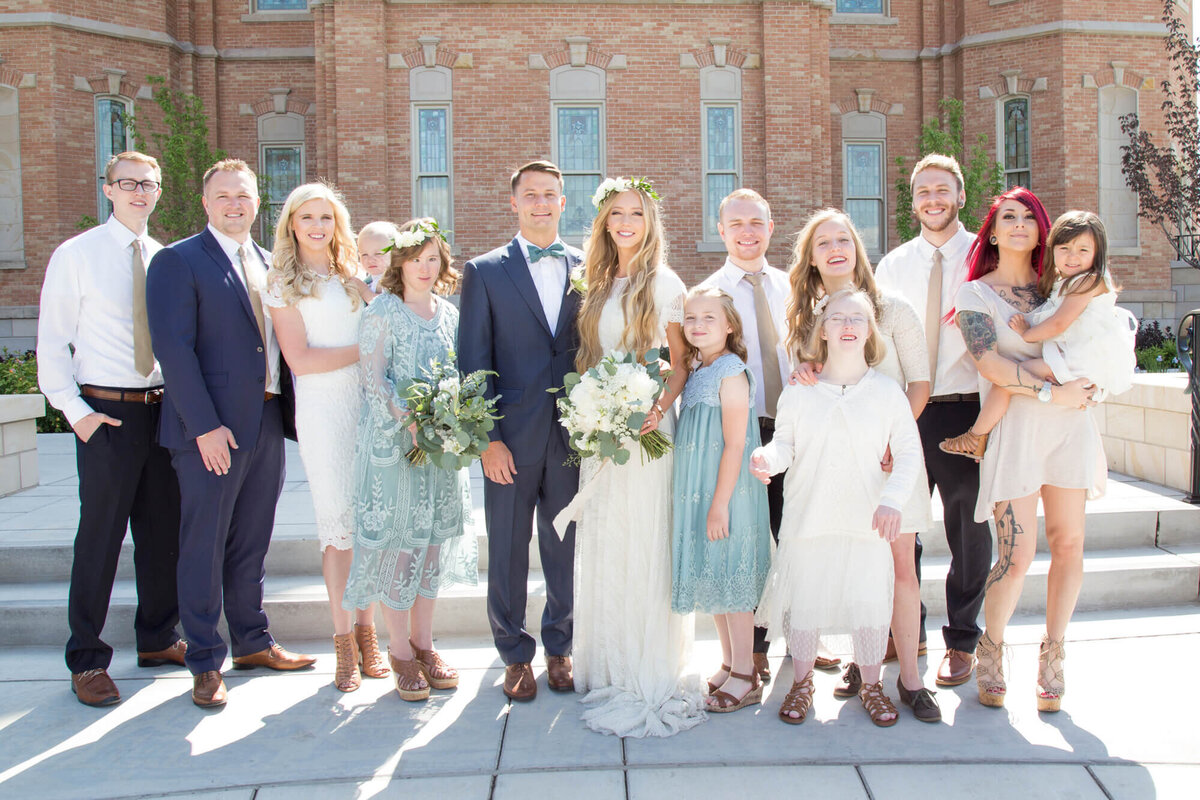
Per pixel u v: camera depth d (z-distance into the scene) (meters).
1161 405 6.10
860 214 17.08
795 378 3.62
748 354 3.99
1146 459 6.33
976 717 3.57
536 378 3.82
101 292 3.88
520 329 3.84
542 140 14.54
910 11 17.03
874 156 17.08
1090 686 3.83
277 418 4.12
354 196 14.20
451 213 14.55
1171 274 16.77
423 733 3.49
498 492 3.84
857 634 3.52
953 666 3.90
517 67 14.46
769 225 4.07
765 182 14.70
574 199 14.70
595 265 3.84
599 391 3.40
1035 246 3.69
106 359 3.89
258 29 16.09
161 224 14.55
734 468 3.59
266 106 16.14
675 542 3.69
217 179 3.96
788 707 3.55
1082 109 15.95
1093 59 15.93
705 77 14.65
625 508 3.77
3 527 5.47
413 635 4.00
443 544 4.10
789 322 3.84
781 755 3.27
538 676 4.08
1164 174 13.66
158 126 15.46
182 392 3.67
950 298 4.07
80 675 3.81
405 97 14.38
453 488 4.00
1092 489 3.62
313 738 3.46
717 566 3.64
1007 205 3.67
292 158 16.30
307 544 5.07
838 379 3.56
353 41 14.10
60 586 4.90
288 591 4.77
